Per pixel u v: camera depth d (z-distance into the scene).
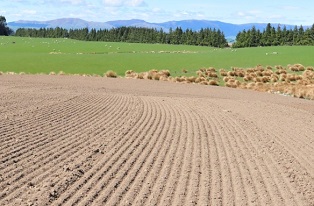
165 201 8.08
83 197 8.09
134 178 9.47
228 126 16.94
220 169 10.54
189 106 23.20
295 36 129.25
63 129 14.58
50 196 8.03
